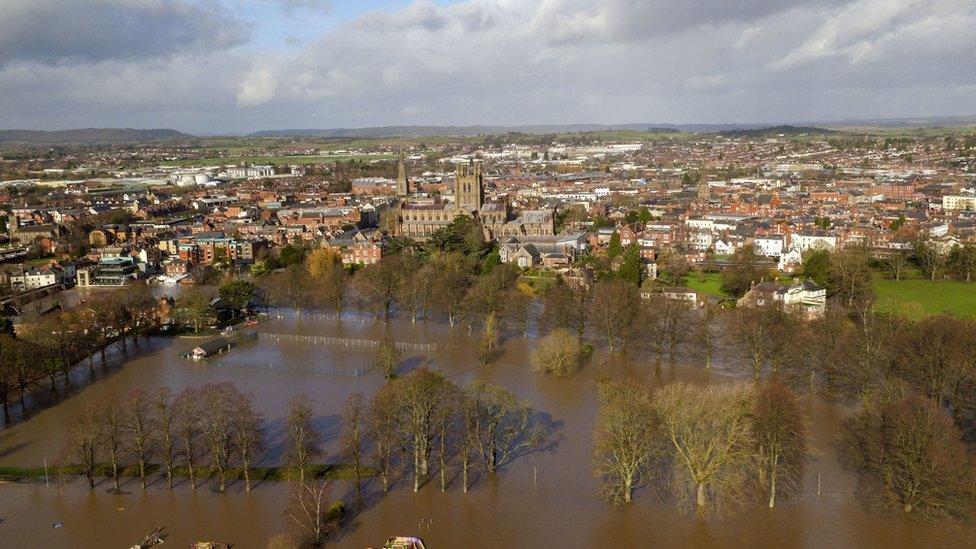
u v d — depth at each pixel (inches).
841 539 5831.7
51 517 6358.3
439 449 7406.5
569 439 7805.1
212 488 6835.6
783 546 5757.9
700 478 6146.7
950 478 5949.8
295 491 6599.4
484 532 6028.5
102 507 6515.8
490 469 7007.9
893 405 6663.4
